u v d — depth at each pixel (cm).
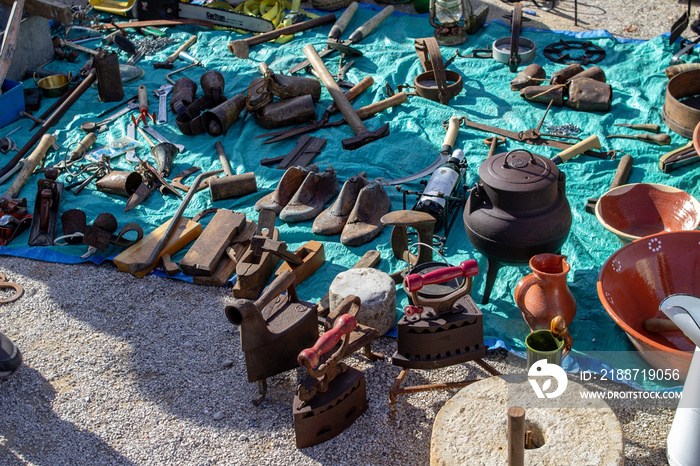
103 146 810
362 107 835
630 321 460
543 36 955
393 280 524
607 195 582
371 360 498
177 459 438
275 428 454
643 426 427
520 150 500
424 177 702
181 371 507
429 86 859
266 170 738
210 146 795
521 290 486
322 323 531
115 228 640
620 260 470
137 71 948
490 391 429
